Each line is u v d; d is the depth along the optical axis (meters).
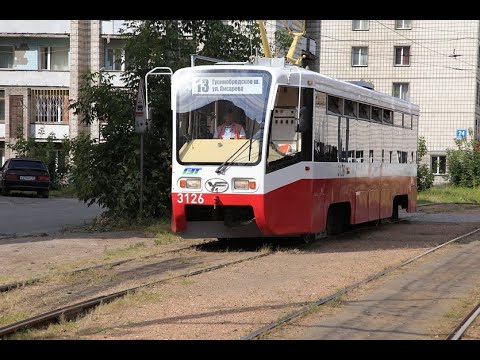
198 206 13.17
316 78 13.66
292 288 9.62
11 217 21.11
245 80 12.95
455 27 50.88
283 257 12.57
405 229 18.11
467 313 8.16
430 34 51.31
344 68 52.44
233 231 13.02
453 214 24.33
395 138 18.70
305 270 11.16
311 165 13.46
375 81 52.22
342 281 10.19
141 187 17.17
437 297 9.11
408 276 10.70
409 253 13.28
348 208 15.58
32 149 39.34
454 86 51.19
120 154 18.12
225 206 12.91
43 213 22.81
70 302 8.65
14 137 42.16
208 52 19.03
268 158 12.73
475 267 11.67
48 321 7.63
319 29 50.03
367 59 52.22
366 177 16.45
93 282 9.91
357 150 15.83
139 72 18.34
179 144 13.12
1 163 42.75
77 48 41.31
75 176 18.33
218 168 12.77
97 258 12.13
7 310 8.17
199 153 12.97
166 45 18.50
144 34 18.34
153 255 12.52
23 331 7.20
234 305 8.50
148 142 17.83
